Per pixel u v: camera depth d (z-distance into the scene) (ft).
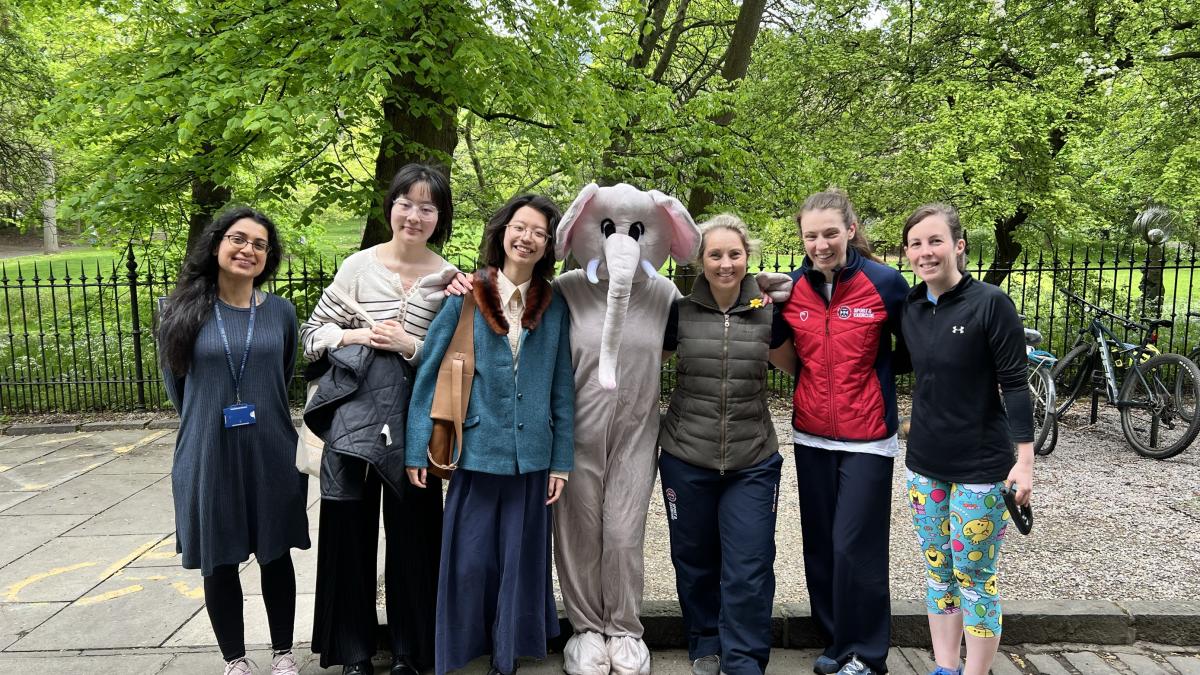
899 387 29.01
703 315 9.77
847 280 9.48
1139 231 34.30
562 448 9.56
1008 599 11.82
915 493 9.29
